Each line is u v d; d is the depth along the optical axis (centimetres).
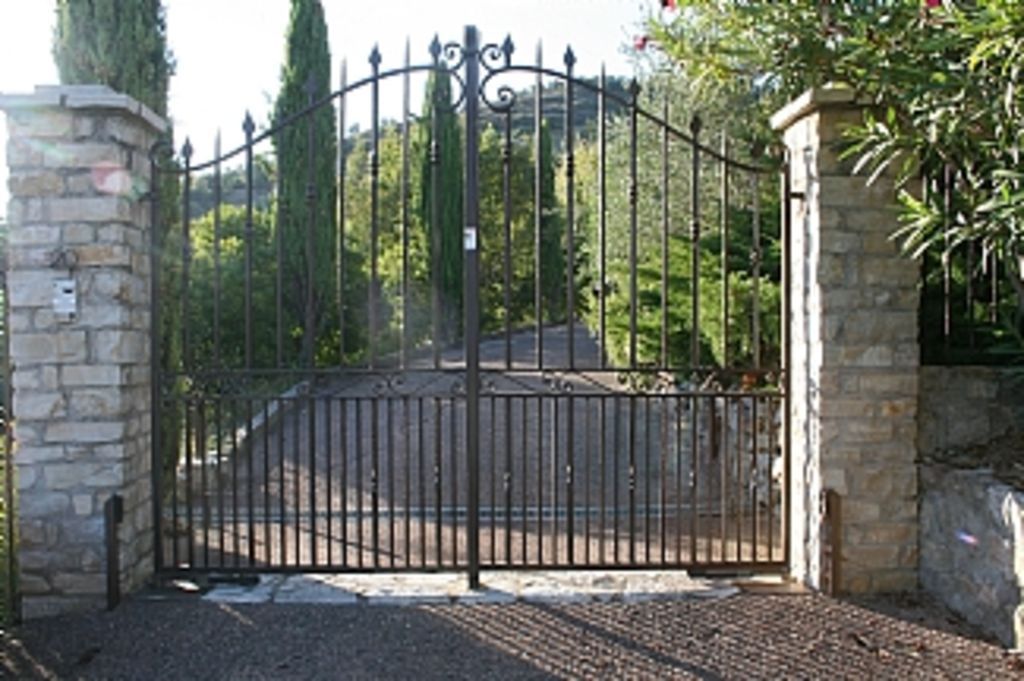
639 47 512
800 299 413
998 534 341
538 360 411
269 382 987
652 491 634
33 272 386
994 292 404
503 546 505
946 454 402
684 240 681
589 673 326
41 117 385
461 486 665
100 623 373
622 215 810
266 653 345
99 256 385
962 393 405
